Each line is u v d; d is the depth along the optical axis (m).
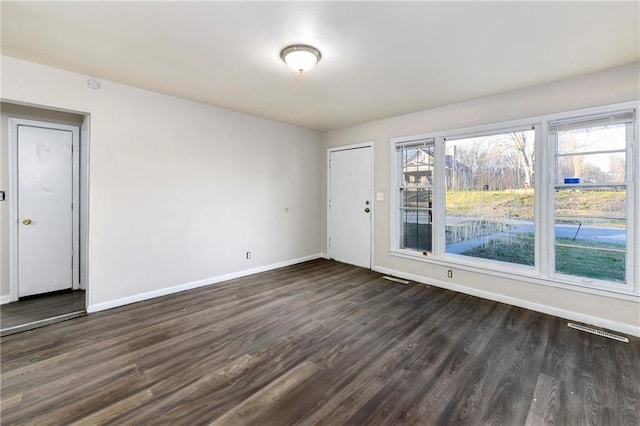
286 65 2.58
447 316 2.90
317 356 2.19
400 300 3.32
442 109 3.72
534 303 3.05
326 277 4.20
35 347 2.29
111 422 1.55
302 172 5.02
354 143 4.80
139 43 2.23
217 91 3.24
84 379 1.90
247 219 4.25
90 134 2.90
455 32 2.05
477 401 1.73
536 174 3.04
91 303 2.95
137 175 3.21
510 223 3.27
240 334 2.52
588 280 2.78
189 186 3.62
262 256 4.47
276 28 2.01
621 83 2.55
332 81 2.93
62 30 2.05
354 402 1.72
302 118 4.36
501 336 2.50
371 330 2.61
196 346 2.32
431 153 3.89
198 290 3.62
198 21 1.94
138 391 1.80
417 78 2.83
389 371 2.01
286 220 4.79
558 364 2.09
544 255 3.00
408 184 4.18
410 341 2.42
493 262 3.41
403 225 4.29
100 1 1.73
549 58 2.42
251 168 4.27
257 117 4.31
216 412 1.63
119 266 3.12
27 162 3.34
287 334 2.53
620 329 2.58
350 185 4.90
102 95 2.95
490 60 2.46
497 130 3.29
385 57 2.42
